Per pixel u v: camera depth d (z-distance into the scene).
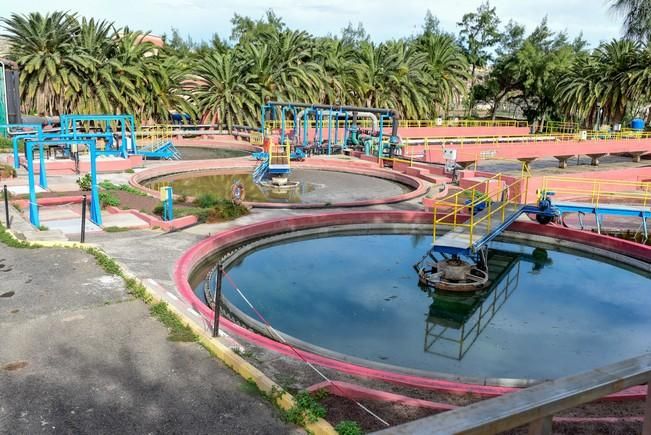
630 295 12.89
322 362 7.46
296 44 45.38
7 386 6.19
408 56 49.12
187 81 45.78
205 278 12.84
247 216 17.59
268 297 11.92
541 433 1.62
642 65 45.47
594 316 11.59
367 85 45.41
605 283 13.75
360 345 9.84
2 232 12.50
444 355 9.59
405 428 1.44
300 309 11.35
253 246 15.27
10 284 9.38
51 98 36.06
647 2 34.38
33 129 30.86
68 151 26.89
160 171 27.34
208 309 9.16
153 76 40.06
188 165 28.95
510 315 11.56
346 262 14.69
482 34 66.75
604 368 1.80
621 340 10.39
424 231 18.22
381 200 20.73
